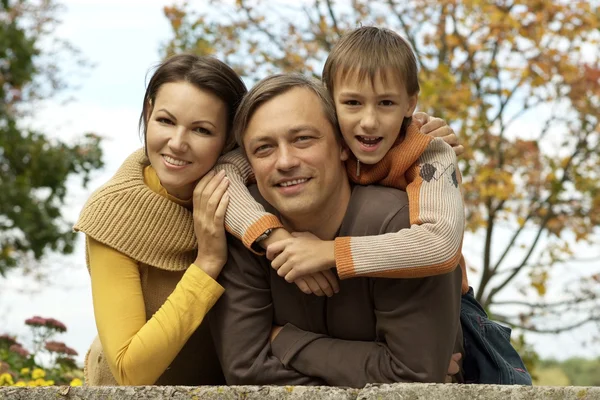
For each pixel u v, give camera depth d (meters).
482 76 11.10
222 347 3.12
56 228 13.77
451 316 3.00
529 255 11.23
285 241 2.93
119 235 3.20
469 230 11.09
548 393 2.47
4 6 14.12
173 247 3.27
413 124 3.20
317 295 3.00
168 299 3.11
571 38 10.78
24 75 13.95
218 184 3.15
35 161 13.73
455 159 3.13
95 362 3.54
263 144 2.97
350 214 3.05
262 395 2.58
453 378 3.32
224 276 3.15
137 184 3.30
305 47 11.39
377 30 3.16
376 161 3.06
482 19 10.82
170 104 3.16
